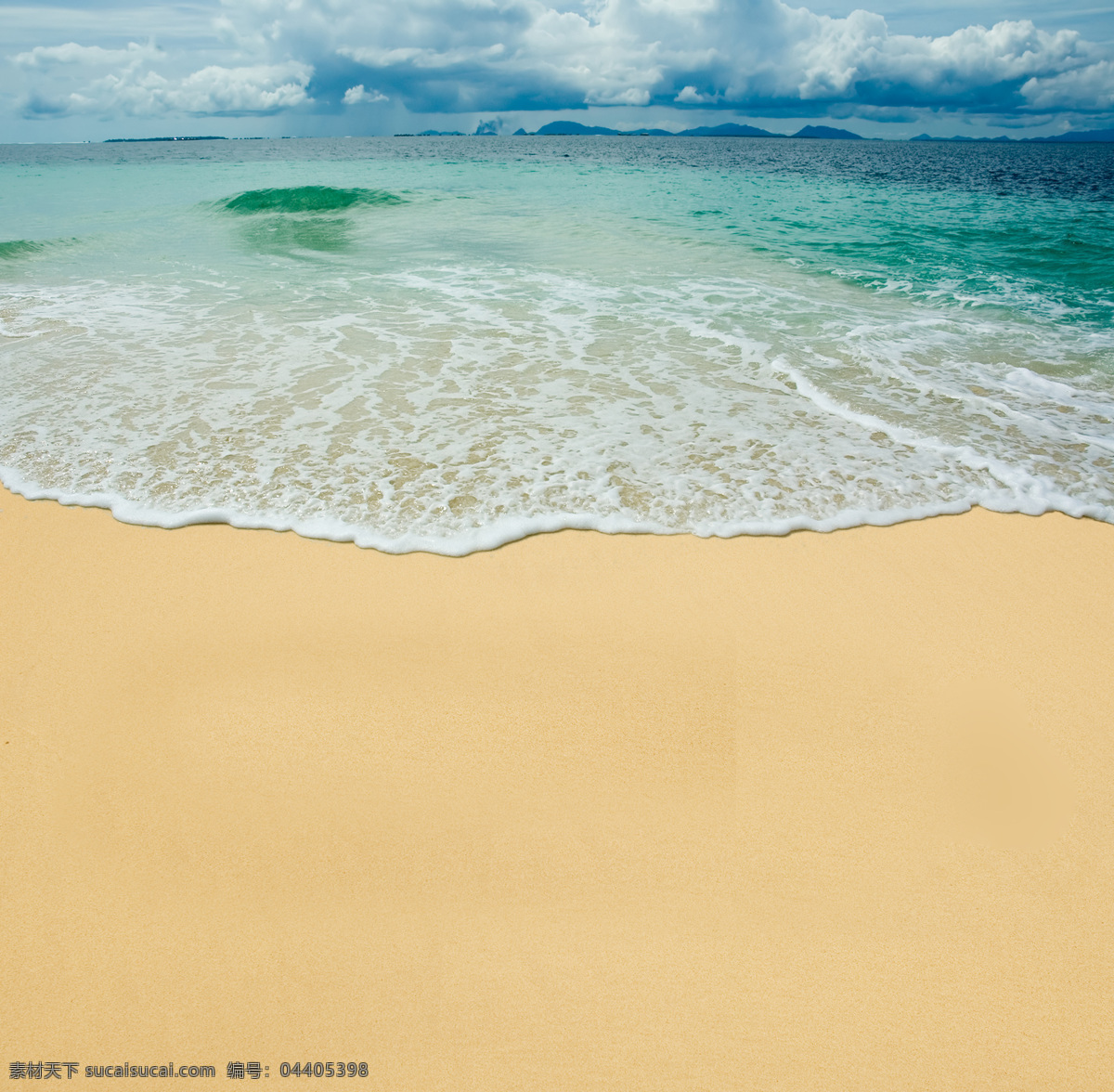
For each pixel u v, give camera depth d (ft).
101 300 24.44
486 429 14.64
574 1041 5.22
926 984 5.61
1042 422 15.46
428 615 9.75
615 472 13.15
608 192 60.44
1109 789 7.32
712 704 8.33
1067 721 8.16
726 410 15.70
